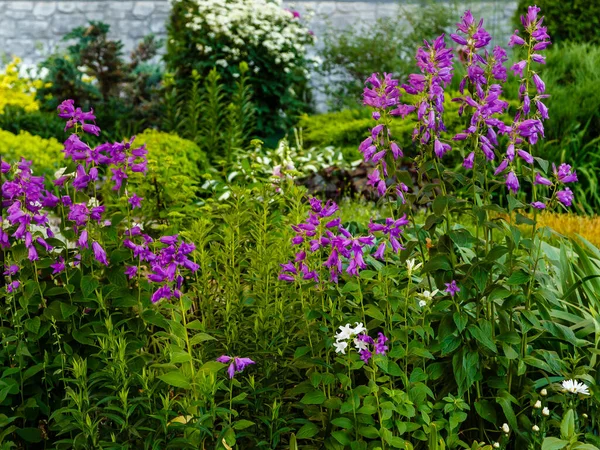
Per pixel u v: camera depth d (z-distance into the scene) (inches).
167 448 120.2
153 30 767.1
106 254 139.9
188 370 129.1
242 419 135.6
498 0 633.6
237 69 506.0
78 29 531.5
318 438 138.3
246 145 458.9
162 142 354.3
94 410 128.9
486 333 134.0
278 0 572.4
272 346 141.2
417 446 136.9
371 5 731.4
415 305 142.5
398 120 378.6
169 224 191.3
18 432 132.4
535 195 139.6
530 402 137.9
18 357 137.2
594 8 463.2
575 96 376.8
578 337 154.2
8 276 137.3
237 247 164.2
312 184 343.3
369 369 126.7
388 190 140.6
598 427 144.3
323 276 139.9
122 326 139.9
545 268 162.4
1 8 773.9
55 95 513.0
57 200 139.9
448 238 137.6
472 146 137.2
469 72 133.0
